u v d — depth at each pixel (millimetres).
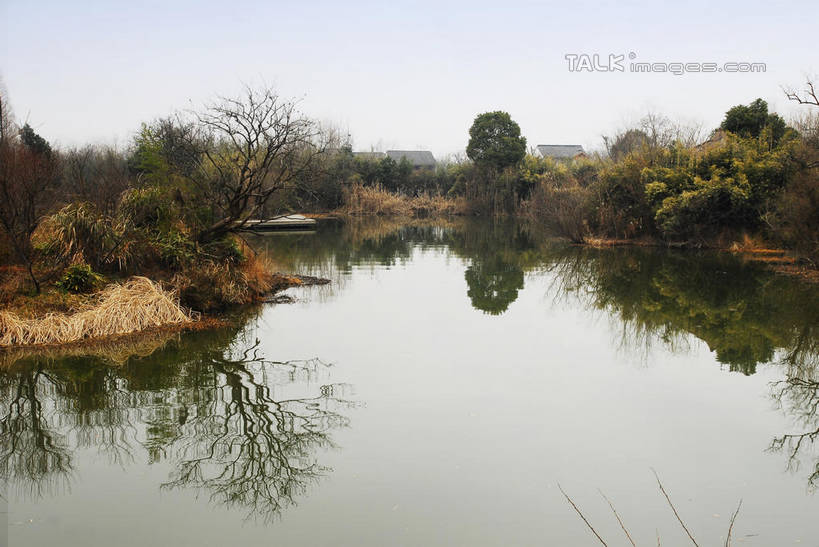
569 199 27422
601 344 9773
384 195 42938
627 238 25391
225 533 4652
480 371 8375
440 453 5926
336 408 7039
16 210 10602
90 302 10227
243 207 12648
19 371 8250
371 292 14344
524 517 4848
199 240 12875
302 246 24312
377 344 9711
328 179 40344
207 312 11641
